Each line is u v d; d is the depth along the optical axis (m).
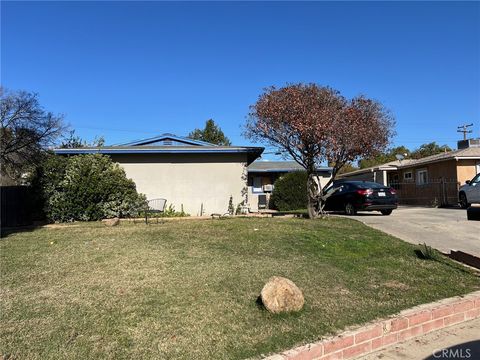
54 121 30.44
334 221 13.25
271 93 14.59
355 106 13.89
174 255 8.07
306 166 14.70
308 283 6.62
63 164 15.24
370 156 14.02
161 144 22.23
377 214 17.91
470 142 27.31
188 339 4.59
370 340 4.91
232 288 6.17
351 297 6.13
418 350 4.93
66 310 5.25
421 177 28.92
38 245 9.18
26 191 14.62
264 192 30.36
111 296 5.74
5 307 5.33
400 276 7.31
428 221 14.43
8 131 28.19
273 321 5.11
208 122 46.44
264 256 8.24
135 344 4.45
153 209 15.04
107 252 8.31
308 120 13.47
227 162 17.86
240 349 4.40
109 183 15.48
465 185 21.62
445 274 7.51
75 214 15.06
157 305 5.45
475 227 12.88
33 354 4.20
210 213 17.67
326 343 4.54
